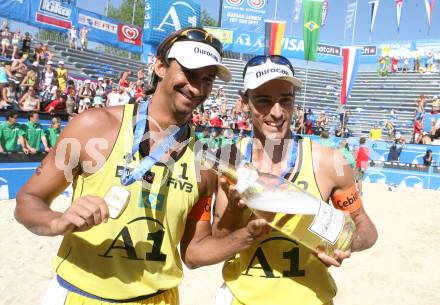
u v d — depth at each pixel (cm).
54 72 1508
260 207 181
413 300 492
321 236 171
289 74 191
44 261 534
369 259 619
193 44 180
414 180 1540
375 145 1731
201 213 210
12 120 862
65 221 150
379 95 2916
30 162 857
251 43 2636
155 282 191
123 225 185
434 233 784
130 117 191
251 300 201
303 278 199
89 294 185
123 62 2278
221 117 1839
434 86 2773
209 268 546
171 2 2158
